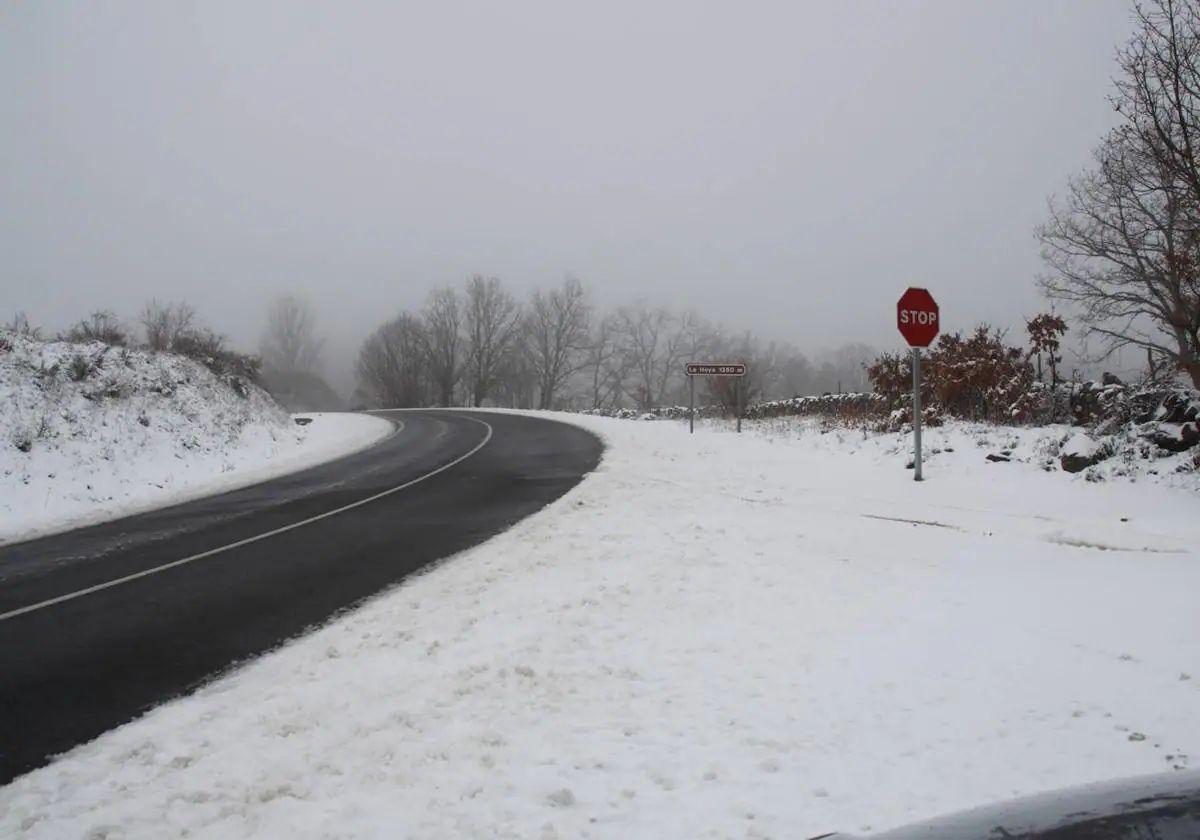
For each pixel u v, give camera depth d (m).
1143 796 2.92
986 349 17.39
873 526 9.65
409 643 5.94
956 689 4.77
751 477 13.77
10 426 15.53
